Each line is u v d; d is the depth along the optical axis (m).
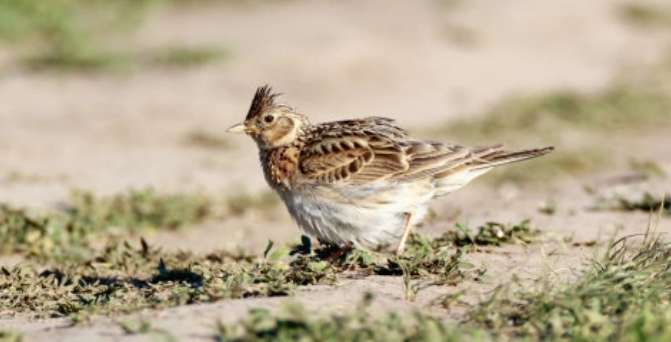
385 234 14.44
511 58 39.59
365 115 32.22
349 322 10.73
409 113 32.72
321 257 14.52
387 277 13.38
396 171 14.23
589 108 32.62
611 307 11.52
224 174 25.14
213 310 11.62
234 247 18.55
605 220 17.31
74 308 12.69
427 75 36.53
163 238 19.53
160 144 28.02
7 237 18.12
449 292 12.57
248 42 38.50
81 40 36.97
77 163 25.50
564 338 10.84
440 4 43.50
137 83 34.00
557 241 15.52
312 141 14.78
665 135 29.92
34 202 21.38
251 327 10.52
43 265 16.88
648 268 12.62
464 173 14.48
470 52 39.38
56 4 39.50
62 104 31.48
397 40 39.31
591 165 26.22
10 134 27.97
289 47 37.09
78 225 19.11
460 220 18.16
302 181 14.40
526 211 18.61
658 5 48.12
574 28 43.69
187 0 45.66
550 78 37.91
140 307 12.04
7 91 32.72
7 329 11.72
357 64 36.38
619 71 39.12
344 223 14.29
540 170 25.66
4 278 15.00
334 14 42.81
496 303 11.70
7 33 38.81
